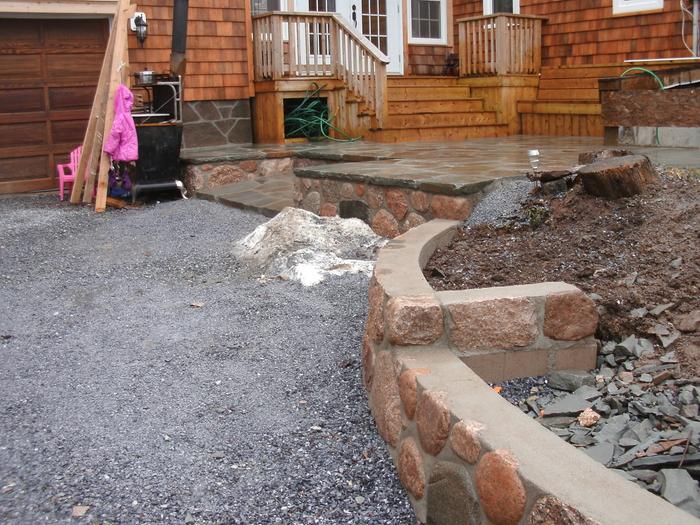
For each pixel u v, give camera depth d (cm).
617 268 397
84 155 916
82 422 337
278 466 302
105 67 900
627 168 441
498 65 1273
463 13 1450
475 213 538
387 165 715
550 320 336
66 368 400
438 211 559
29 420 338
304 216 621
